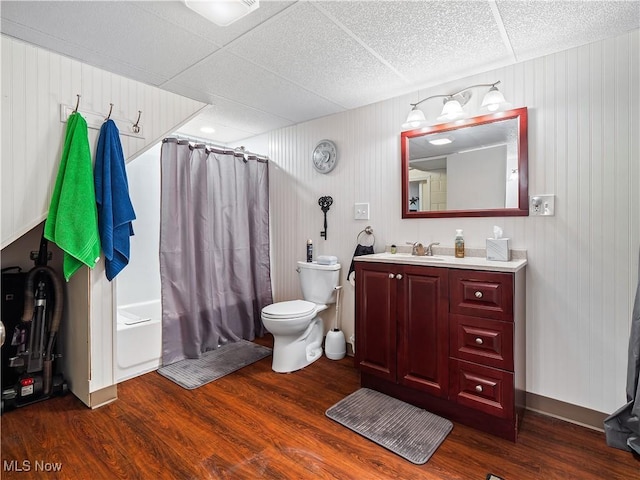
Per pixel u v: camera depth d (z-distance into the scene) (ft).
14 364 6.91
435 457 5.54
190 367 8.94
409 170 8.46
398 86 8.09
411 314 6.95
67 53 6.49
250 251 11.48
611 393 6.14
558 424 6.43
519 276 6.19
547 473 5.17
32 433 6.09
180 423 6.42
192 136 12.34
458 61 6.91
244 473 5.18
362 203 9.45
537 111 6.76
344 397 7.38
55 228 6.20
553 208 6.59
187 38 6.06
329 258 9.75
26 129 6.04
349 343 9.82
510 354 5.88
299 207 11.03
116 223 6.85
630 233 5.93
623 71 5.94
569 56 6.43
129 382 8.09
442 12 5.38
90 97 6.77
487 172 7.36
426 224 8.27
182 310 9.49
